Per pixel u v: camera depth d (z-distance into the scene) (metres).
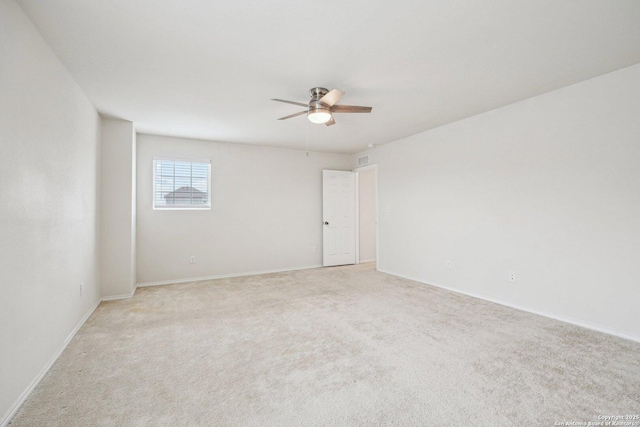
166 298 3.98
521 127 3.40
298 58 2.44
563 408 1.71
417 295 4.04
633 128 2.59
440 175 4.43
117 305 3.68
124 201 4.01
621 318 2.67
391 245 5.43
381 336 2.72
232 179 5.37
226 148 5.32
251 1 1.76
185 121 4.05
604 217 2.77
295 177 5.99
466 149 4.03
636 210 2.58
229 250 5.33
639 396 1.82
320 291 4.29
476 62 2.52
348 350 2.46
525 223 3.38
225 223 5.30
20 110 1.79
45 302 2.13
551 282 3.16
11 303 1.69
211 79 2.80
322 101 2.83
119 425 1.61
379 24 2.00
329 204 6.24
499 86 3.00
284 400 1.82
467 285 4.06
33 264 1.96
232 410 1.73
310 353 2.41
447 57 2.43
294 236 5.96
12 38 1.70
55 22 1.94
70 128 2.66
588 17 1.93
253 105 3.46
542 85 2.99
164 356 2.38
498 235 3.65
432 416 1.66
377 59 2.46
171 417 1.67
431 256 4.61
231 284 4.75
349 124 4.27
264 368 2.19
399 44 2.24
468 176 4.01
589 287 2.87
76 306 2.85
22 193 1.82
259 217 5.61
